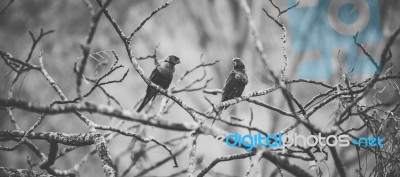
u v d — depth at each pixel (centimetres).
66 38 1448
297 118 398
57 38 1450
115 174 518
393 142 556
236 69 740
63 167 1306
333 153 407
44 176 568
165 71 770
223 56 1371
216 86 1360
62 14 1472
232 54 1357
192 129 393
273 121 1255
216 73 1371
